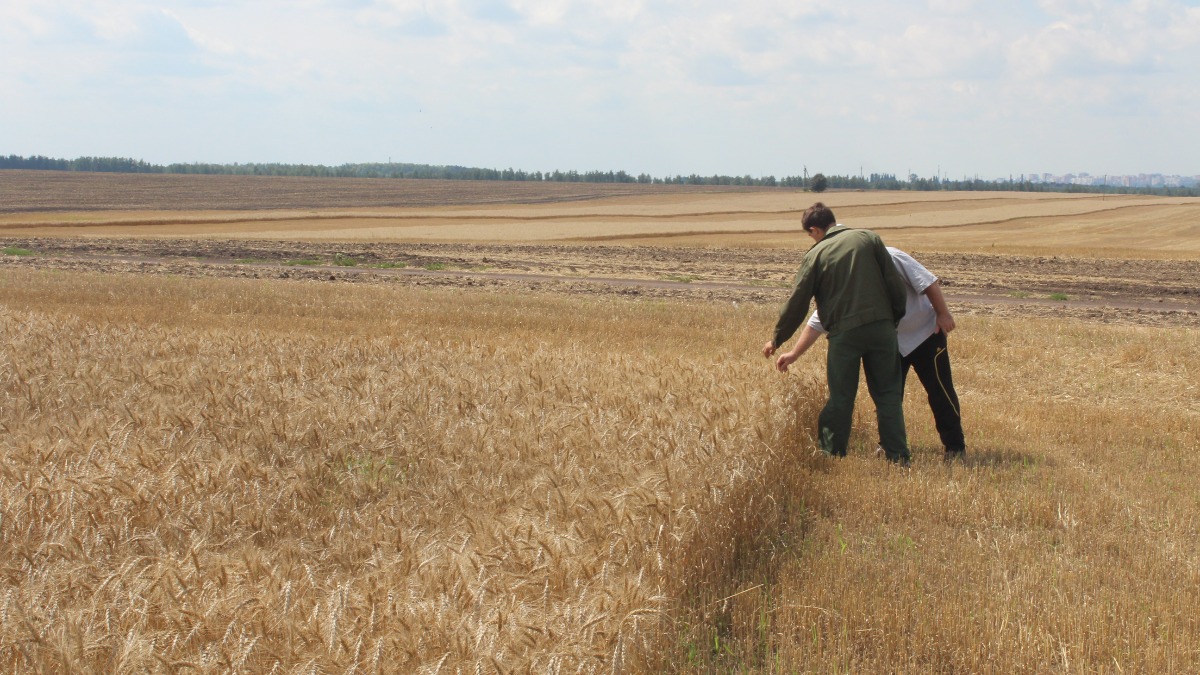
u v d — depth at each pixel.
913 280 7.44
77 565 4.12
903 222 66.19
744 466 5.73
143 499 4.98
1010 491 6.48
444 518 5.12
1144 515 6.11
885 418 7.25
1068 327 15.95
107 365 8.91
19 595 3.90
